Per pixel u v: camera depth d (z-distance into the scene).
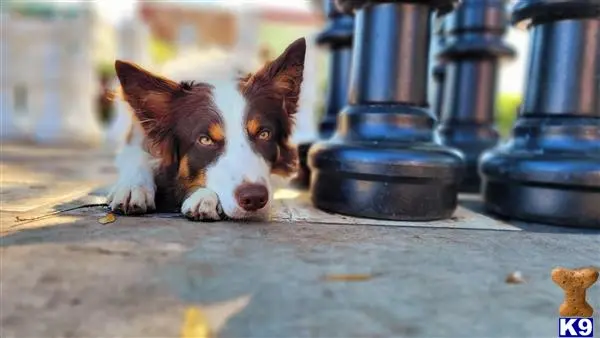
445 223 0.57
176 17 5.27
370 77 0.61
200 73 0.63
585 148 0.58
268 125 0.57
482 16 0.92
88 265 0.37
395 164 0.56
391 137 0.59
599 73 0.60
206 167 0.54
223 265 0.38
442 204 0.59
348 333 0.29
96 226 0.47
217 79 0.60
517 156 0.61
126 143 0.66
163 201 0.57
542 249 0.46
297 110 0.62
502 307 0.33
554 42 0.61
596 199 0.56
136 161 0.60
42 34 2.07
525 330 0.31
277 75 0.60
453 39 0.96
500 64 0.98
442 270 0.39
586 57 0.60
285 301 0.33
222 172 0.53
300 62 0.60
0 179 0.82
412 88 0.61
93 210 0.54
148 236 0.44
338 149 0.59
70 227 0.46
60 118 2.11
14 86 2.05
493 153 0.67
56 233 0.44
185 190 0.56
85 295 0.33
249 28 2.64
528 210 0.59
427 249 0.45
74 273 0.35
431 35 0.62
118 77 0.56
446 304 0.33
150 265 0.37
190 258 0.39
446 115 0.98
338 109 0.92
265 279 0.36
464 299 0.34
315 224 0.53
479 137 0.93
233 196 0.51
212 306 0.32
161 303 0.32
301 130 1.64
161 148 0.57
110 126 2.28
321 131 0.94
